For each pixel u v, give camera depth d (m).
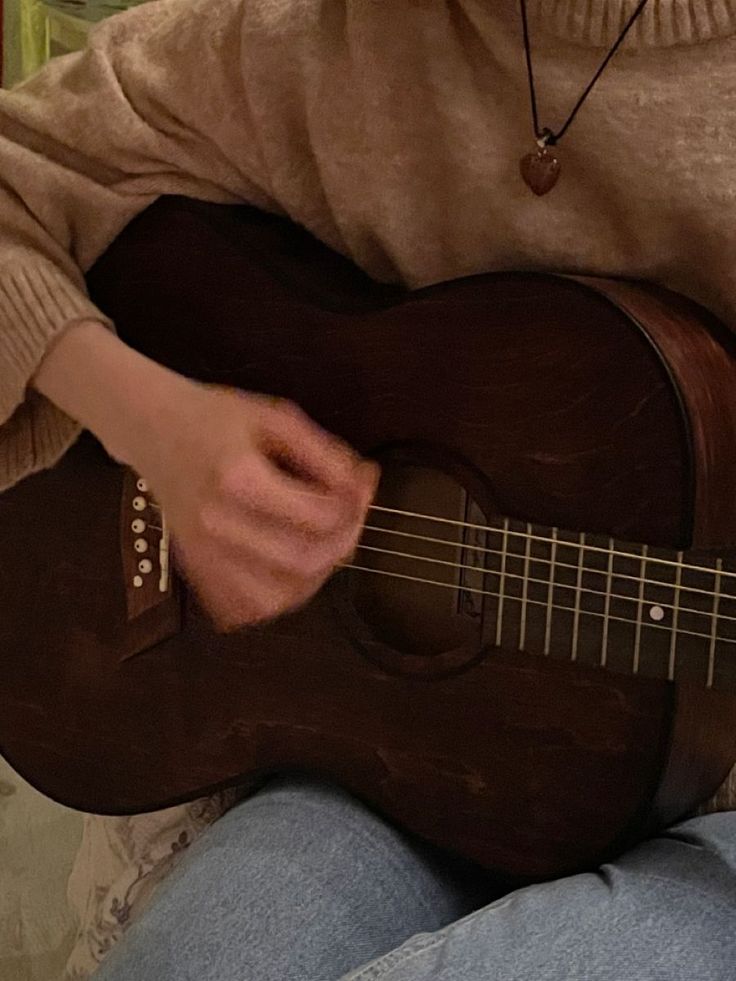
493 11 0.82
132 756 0.98
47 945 1.31
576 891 0.74
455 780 0.84
